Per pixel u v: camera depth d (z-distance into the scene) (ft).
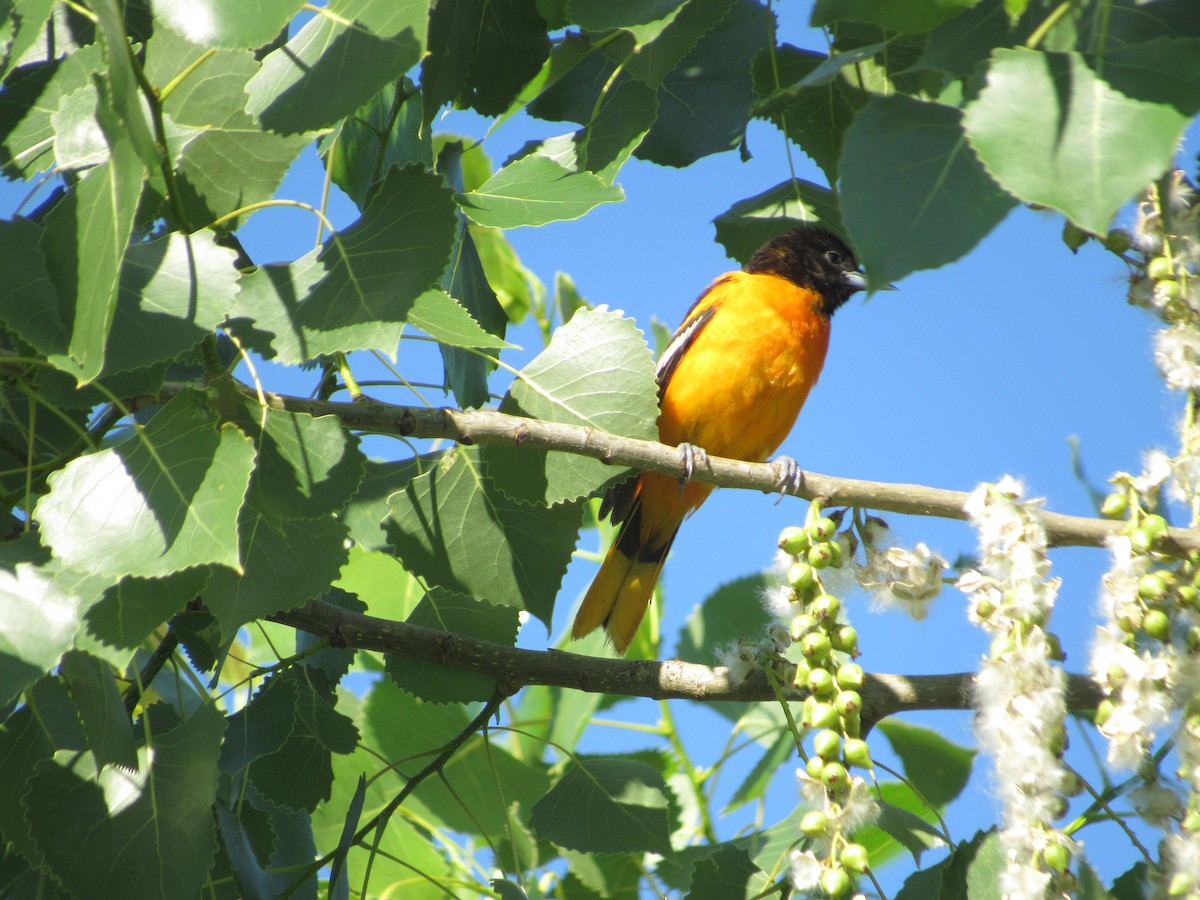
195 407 15.02
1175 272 17.21
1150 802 14.87
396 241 17.49
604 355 21.17
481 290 25.31
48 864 16.21
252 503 17.13
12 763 17.33
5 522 17.98
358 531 23.79
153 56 18.02
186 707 24.85
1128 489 16.55
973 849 17.42
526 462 20.89
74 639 14.17
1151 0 13.71
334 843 27.50
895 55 22.95
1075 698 19.81
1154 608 15.56
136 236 18.31
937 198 12.00
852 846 14.94
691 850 27.02
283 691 23.35
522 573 21.44
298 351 17.06
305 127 14.66
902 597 17.99
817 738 15.60
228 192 18.31
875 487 21.33
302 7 13.96
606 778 23.98
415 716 28.43
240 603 17.01
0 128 18.89
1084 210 11.37
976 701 16.11
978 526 15.96
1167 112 11.66
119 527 14.26
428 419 19.72
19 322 14.66
